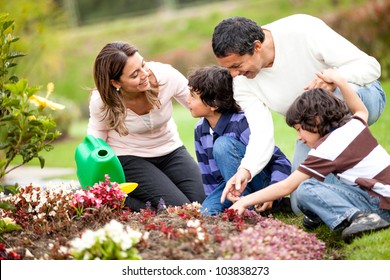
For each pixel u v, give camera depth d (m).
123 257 5.09
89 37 33.56
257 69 6.56
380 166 5.97
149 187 7.66
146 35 32.62
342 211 6.00
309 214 6.45
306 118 6.09
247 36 6.33
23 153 5.95
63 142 21.16
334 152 5.93
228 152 7.17
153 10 38.16
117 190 6.52
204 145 7.60
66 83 30.12
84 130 24.11
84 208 6.41
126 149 7.87
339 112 6.10
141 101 7.54
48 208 6.45
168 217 6.20
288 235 5.51
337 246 6.25
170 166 8.09
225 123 7.36
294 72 6.78
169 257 5.21
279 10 31.20
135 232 5.26
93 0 39.34
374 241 5.75
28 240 5.87
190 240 5.41
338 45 6.70
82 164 7.27
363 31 22.36
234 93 7.16
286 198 7.40
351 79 6.68
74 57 31.62
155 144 7.99
